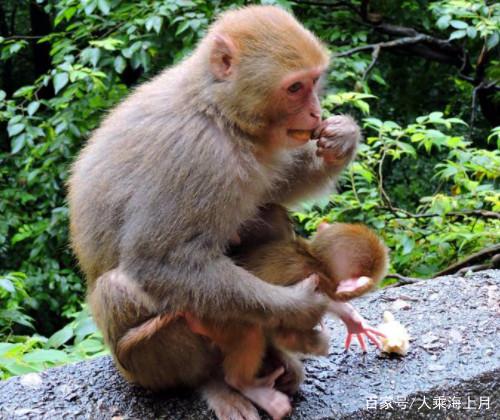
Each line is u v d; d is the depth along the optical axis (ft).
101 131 14.75
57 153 35.47
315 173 16.29
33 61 57.67
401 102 44.37
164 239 13.14
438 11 32.91
